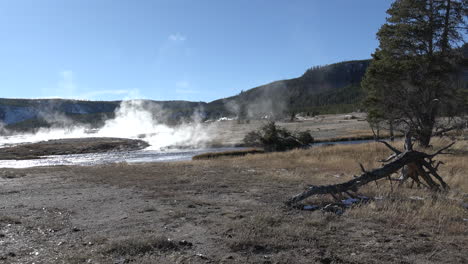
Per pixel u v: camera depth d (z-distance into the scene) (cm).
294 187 1033
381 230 564
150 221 636
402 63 2578
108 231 574
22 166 3522
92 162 3738
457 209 695
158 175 1412
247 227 568
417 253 461
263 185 1076
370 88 2912
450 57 2591
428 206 698
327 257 435
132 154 4719
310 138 3328
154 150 5194
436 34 2583
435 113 2575
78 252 458
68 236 546
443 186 934
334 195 801
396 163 877
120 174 1501
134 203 823
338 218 645
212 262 424
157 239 498
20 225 618
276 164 1777
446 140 2745
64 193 1015
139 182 1203
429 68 2528
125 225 612
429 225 597
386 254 452
